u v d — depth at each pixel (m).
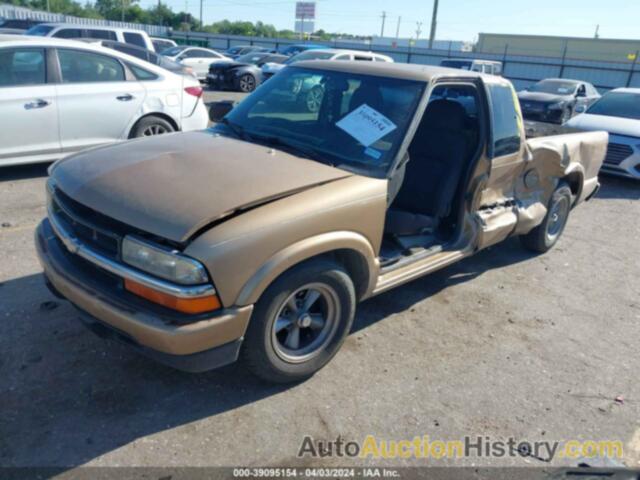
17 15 32.03
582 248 6.02
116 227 2.63
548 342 3.93
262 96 4.09
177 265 2.44
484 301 4.48
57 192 3.06
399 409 3.03
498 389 3.30
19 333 3.38
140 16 78.81
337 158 3.36
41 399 2.84
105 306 2.57
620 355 3.84
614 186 9.28
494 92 4.11
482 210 4.25
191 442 2.66
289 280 2.77
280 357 2.96
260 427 2.80
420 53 37.31
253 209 2.67
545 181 4.98
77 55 6.49
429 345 3.71
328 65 4.04
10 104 5.97
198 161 3.11
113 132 6.81
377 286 3.39
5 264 4.28
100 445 2.59
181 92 7.40
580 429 3.02
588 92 18.14
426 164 4.12
